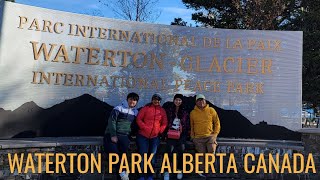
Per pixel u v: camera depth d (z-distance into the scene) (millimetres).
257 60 10797
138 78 10266
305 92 18625
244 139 10266
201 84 10594
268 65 10781
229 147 9352
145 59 10367
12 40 9000
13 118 8984
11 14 9016
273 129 10570
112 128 7852
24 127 9102
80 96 9773
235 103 10648
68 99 9648
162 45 10523
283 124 10578
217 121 8828
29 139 8781
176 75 10508
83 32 9891
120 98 10102
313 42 18312
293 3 19766
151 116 8094
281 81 10727
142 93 10242
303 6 20031
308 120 22484
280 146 9289
